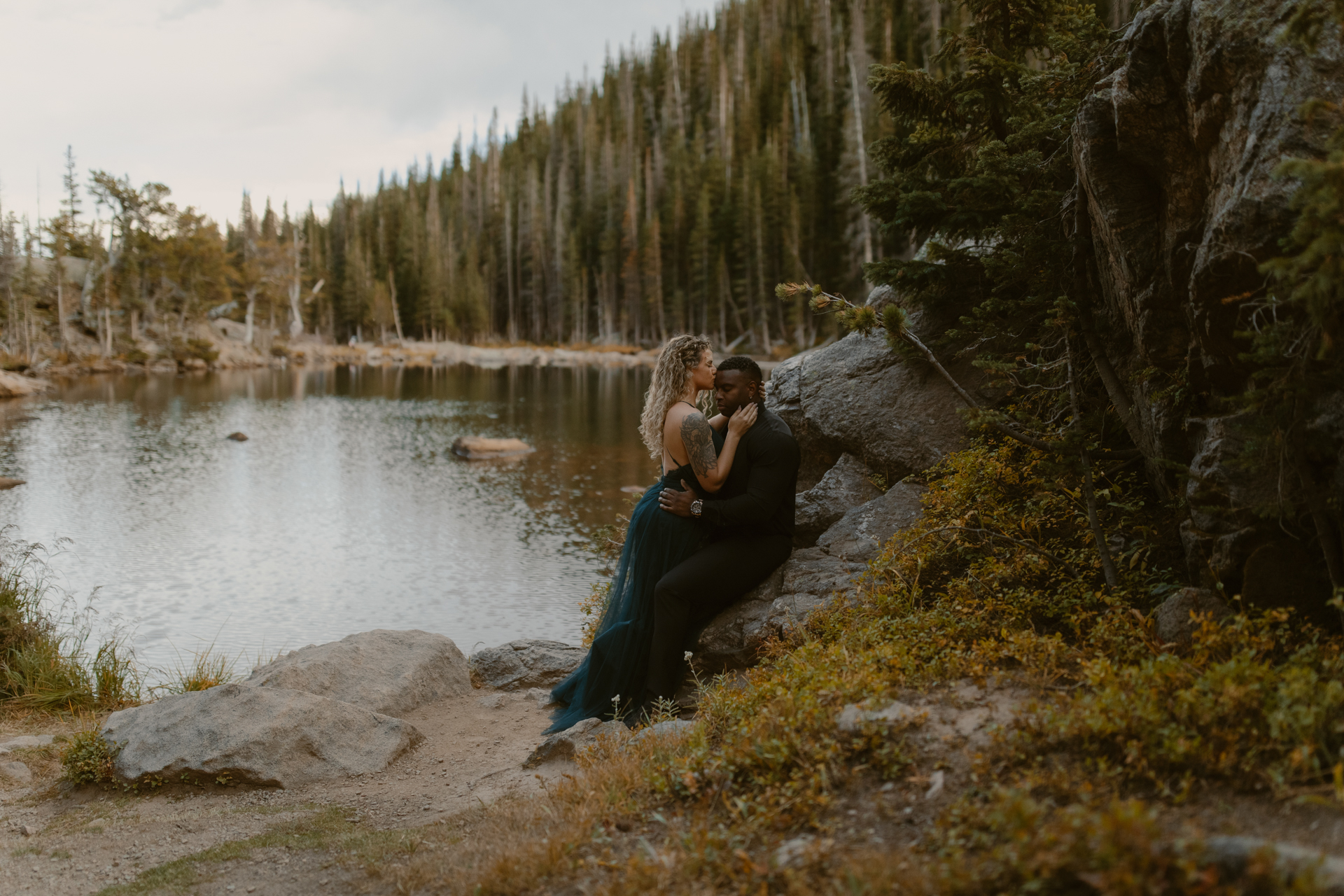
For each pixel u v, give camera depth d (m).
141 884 3.23
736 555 4.80
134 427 30.62
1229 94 3.23
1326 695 2.37
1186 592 3.42
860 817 2.61
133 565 12.69
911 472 5.89
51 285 71.25
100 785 4.28
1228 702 2.47
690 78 113.50
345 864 3.26
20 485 19.44
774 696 3.57
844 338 6.70
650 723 4.26
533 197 103.44
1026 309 5.36
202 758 4.16
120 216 71.75
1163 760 2.44
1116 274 4.18
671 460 4.90
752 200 69.38
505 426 30.38
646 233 84.00
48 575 12.02
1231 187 3.18
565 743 4.18
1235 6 3.18
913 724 2.98
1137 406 4.36
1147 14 3.62
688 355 4.89
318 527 15.23
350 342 103.56
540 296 102.25
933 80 5.98
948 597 4.34
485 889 2.78
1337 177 2.22
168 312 76.12
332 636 9.53
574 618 10.15
